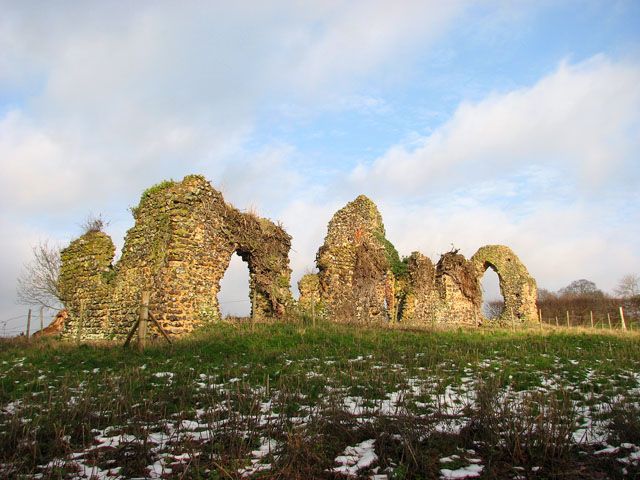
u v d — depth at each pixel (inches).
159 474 224.7
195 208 729.6
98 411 314.0
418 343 599.5
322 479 221.0
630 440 259.0
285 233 927.7
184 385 368.5
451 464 231.3
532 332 820.6
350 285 1040.8
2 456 243.6
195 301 708.7
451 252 1291.8
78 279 869.8
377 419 274.7
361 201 1165.1
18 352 594.9
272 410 313.0
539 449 242.8
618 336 762.2
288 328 677.9
